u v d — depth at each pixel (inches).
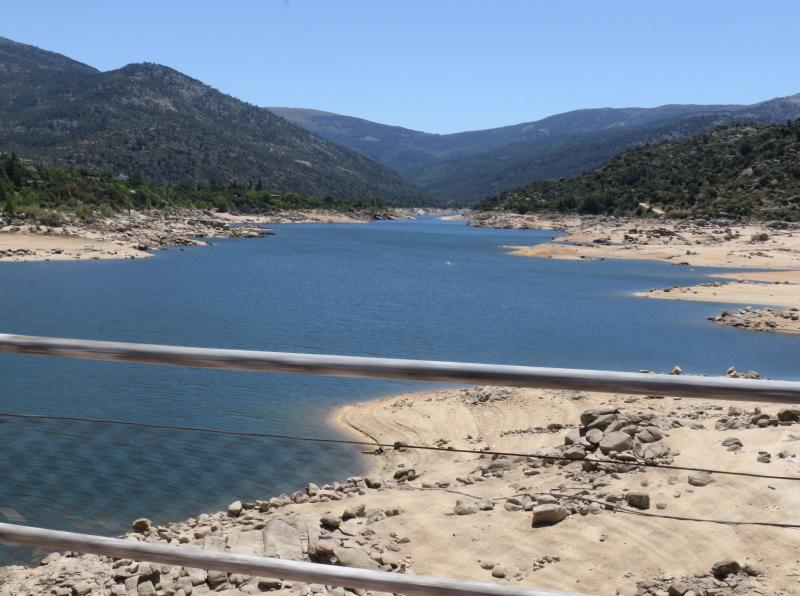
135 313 1663.4
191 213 7347.4
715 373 1024.9
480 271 3024.1
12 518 193.5
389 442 613.3
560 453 406.6
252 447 198.7
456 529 335.0
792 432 403.9
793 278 2623.0
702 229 5103.3
